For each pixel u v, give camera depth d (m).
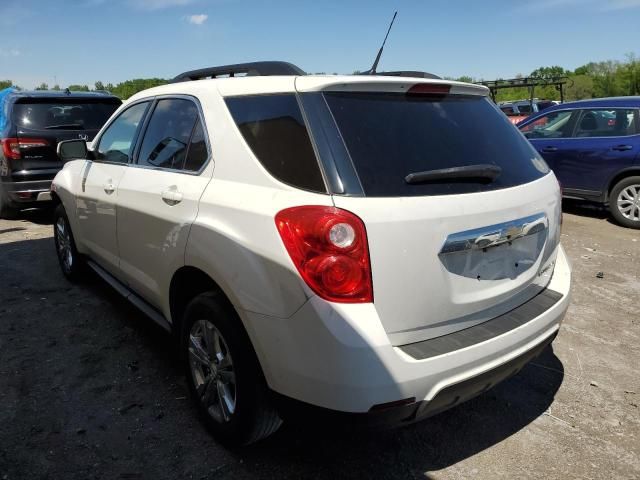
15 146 6.89
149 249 3.15
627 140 7.45
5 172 7.01
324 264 2.04
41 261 5.78
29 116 7.02
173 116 3.20
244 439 2.56
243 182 2.48
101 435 2.83
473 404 3.20
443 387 2.17
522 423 3.02
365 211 2.09
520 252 2.62
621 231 7.41
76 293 4.82
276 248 2.17
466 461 2.69
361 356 2.02
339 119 2.29
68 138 7.19
